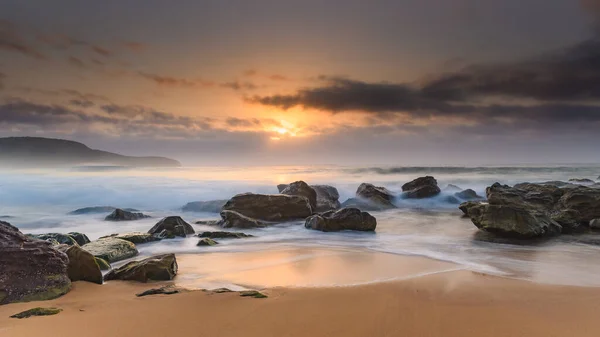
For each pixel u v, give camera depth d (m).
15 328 5.00
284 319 5.55
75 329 5.00
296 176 50.59
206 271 9.41
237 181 41.56
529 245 12.91
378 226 18.17
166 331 5.00
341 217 16.94
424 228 17.33
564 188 19.44
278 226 18.50
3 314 5.71
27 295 6.62
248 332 5.02
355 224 16.70
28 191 32.88
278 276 8.81
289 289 7.40
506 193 18.31
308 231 16.86
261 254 11.76
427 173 54.53
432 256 11.23
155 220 21.34
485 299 6.74
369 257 11.12
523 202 17.34
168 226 15.18
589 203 16.64
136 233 14.30
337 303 6.41
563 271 9.25
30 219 21.62
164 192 32.97
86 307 6.09
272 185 37.09
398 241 14.16
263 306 6.18
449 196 29.06
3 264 6.83
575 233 14.92
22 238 7.57
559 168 60.38
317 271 9.32
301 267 9.80
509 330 5.14
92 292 7.28
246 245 13.52
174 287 7.64
